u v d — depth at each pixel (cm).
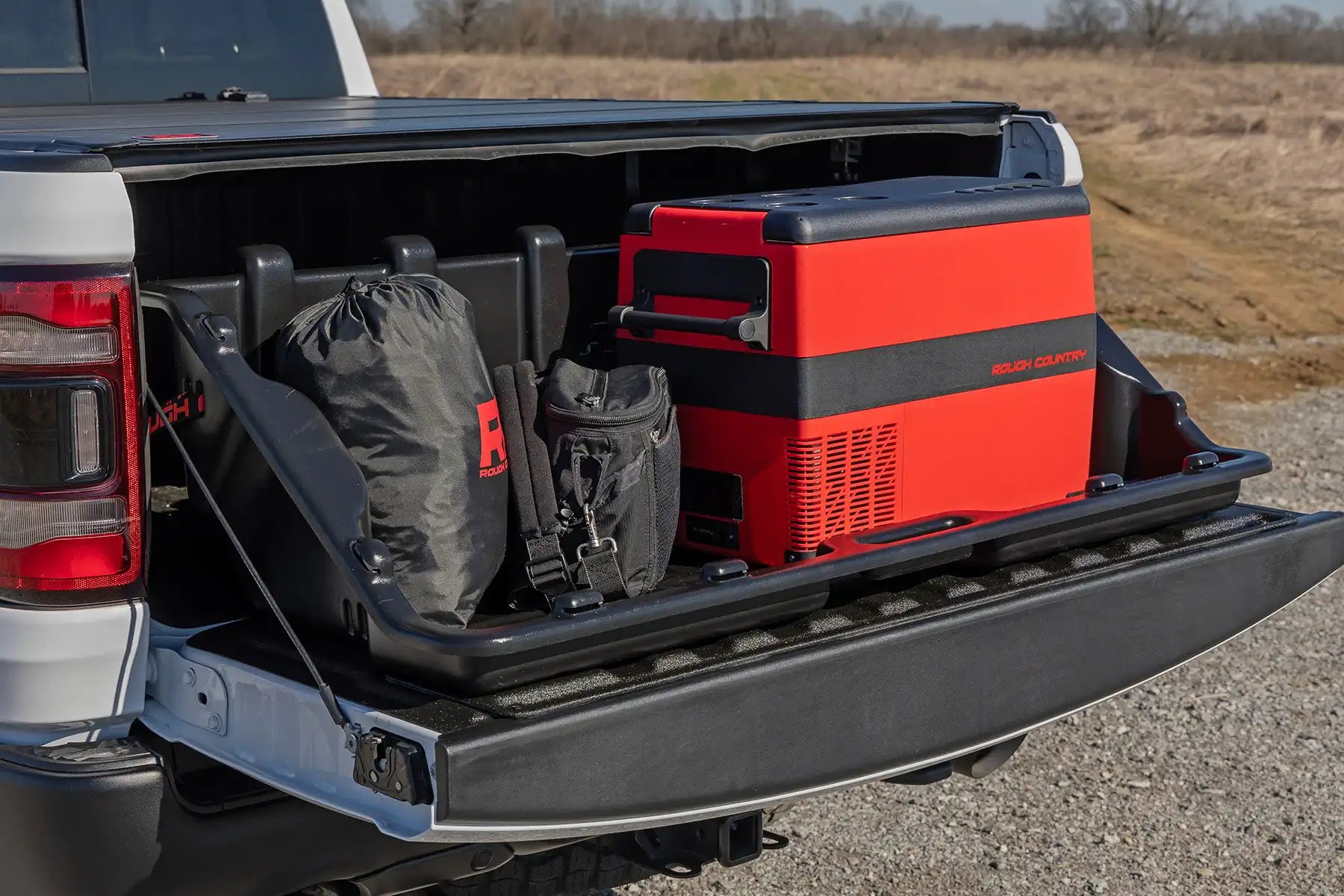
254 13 512
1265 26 6034
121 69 480
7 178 233
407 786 216
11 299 233
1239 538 320
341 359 247
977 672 276
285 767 241
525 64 4650
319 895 266
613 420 269
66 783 236
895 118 360
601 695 232
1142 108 3488
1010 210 309
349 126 295
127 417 241
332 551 233
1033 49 6275
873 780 267
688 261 292
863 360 286
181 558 279
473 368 259
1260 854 405
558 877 304
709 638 254
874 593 282
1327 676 530
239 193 302
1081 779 450
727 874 390
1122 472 360
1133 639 300
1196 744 475
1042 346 320
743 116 331
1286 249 1712
